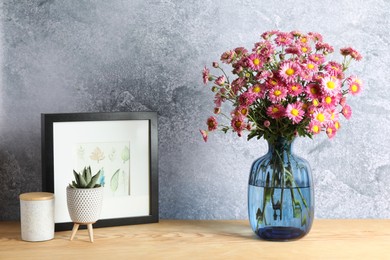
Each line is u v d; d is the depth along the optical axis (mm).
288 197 1625
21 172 1901
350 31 1885
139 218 1809
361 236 1703
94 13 1876
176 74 1896
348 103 1901
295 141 1908
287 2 1878
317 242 1643
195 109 1903
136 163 1798
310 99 1584
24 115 1893
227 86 1678
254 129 1661
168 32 1886
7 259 1484
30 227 1629
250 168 1766
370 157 1905
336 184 1912
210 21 1884
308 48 1620
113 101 1897
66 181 1717
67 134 1715
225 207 1918
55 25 1874
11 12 1870
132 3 1878
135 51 1889
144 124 1802
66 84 1889
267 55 1591
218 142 1908
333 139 1903
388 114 1899
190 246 1600
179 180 1915
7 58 1879
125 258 1493
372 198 1912
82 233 1720
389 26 1885
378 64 1893
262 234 1652
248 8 1880
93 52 1885
